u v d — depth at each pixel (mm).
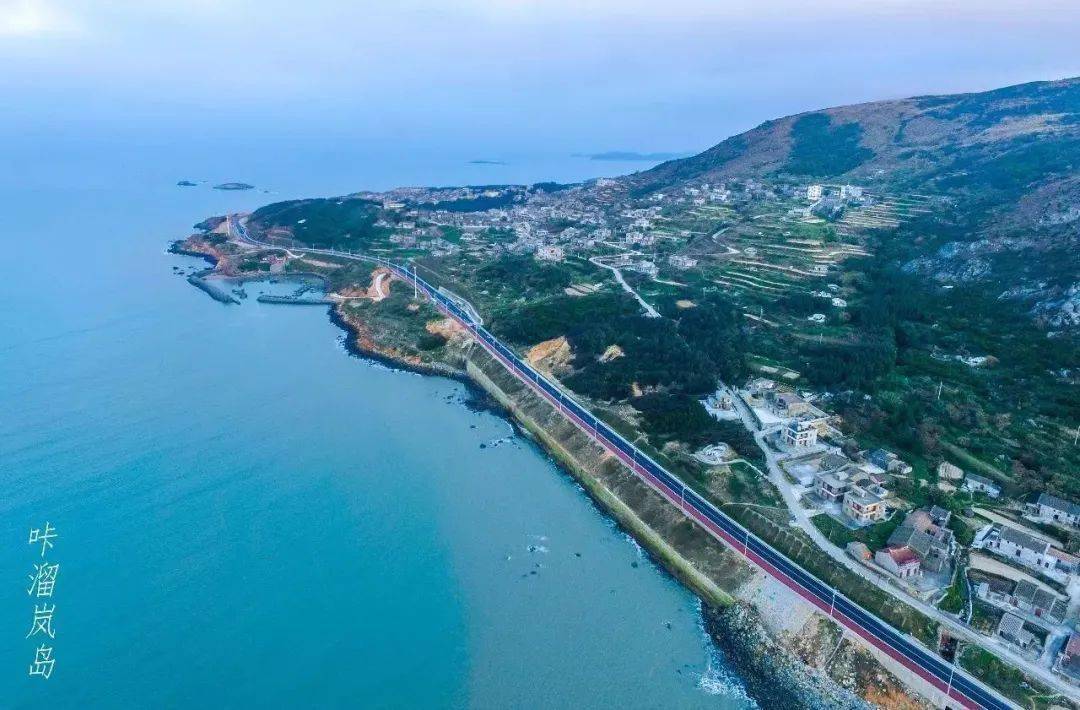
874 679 81250
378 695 79250
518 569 104875
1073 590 88750
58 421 144625
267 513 114875
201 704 76500
